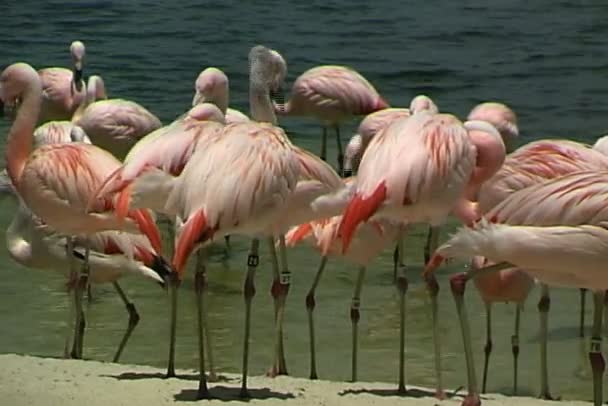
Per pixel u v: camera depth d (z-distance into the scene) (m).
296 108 21.80
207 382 10.79
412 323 14.11
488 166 11.12
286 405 9.88
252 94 18.06
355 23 33.41
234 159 9.77
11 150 13.55
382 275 15.90
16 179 13.56
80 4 35.81
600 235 9.32
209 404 9.80
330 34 32.09
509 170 12.18
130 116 19.53
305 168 10.84
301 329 13.84
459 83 27.53
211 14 34.66
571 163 12.23
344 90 21.36
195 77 27.62
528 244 9.40
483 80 27.73
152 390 10.19
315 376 12.19
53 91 22.55
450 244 9.66
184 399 9.96
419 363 12.88
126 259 13.02
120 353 12.79
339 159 21.61
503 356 13.17
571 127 23.89
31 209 12.42
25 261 13.58
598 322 9.85
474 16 34.34
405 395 10.86
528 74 28.23
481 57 29.81
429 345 13.44
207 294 15.08
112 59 29.27
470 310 14.62
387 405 10.19
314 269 16.08
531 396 12.02
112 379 10.55
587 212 9.33
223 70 28.27
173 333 11.10
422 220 10.57
